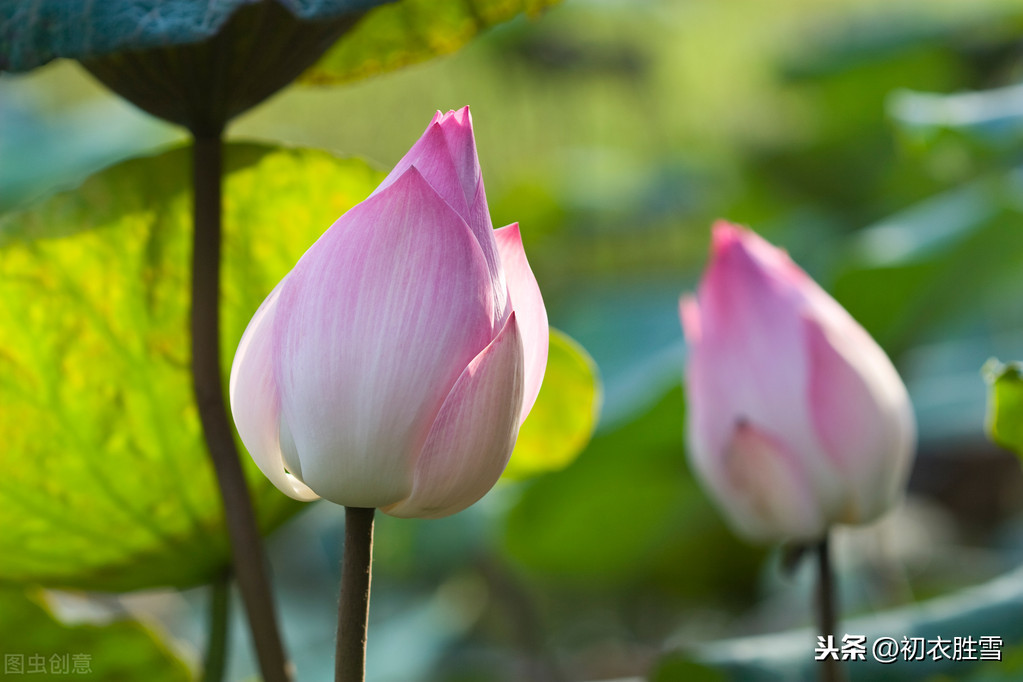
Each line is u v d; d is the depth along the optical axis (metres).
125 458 1.41
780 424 1.44
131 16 1.26
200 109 1.33
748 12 5.60
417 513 1.24
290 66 1.33
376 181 1.41
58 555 1.42
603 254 4.67
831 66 4.50
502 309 1.24
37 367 1.39
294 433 1.23
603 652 3.10
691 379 1.48
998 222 2.54
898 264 2.59
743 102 5.55
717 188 5.02
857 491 1.44
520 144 5.25
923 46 4.33
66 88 5.09
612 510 2.79
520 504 2.70
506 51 4.69
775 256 1.46
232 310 1.41
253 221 1.41
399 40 1.40
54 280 1.38
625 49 4.88
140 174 1.38
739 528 1.47
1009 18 4.19
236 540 1.36
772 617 2.97
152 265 1.40
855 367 1.43
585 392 1.51
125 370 1.40
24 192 3.78
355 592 1.25
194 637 3.04
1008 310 3.53
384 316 1.22
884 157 4.48
